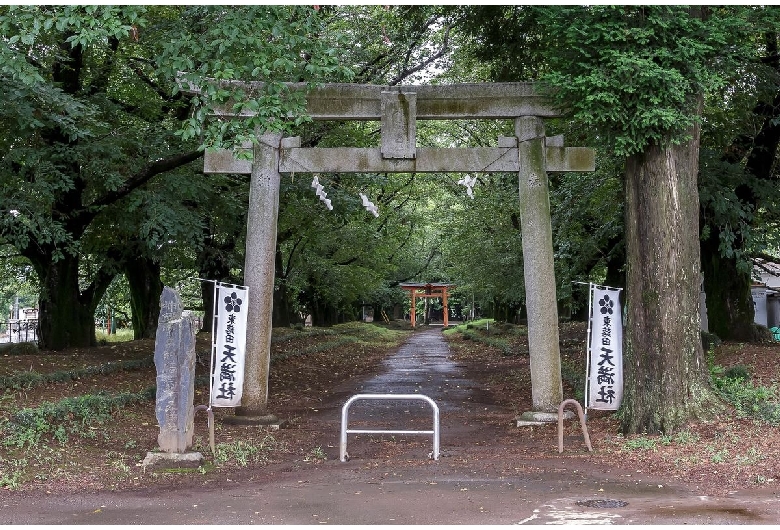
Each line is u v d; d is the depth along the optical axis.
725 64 10.76
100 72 16.94
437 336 47.47
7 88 11.77
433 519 6.28
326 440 11.56
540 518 6.23
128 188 15.54
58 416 10.63
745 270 16.11
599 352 11.22
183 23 13.12
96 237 18.47
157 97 17.52
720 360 14.71
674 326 10.43
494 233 25.56
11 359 15.29
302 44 9.60
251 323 12.62
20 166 14.41
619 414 11.21
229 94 9.30
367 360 27.17
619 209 17.45
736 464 8.22
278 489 7.84
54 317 17.97
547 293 12.53
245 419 12.41
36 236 13.95
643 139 10.11
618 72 9.65
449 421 13.44
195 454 9.04
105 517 6.52
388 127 12.48
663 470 8.38
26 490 7.67
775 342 17.44
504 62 15.94
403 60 20.89
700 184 15.05
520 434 11.68
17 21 8.53
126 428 11.27
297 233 24.16
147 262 22.19
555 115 12.52
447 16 16.44
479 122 27.59
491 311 55.44
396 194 36.38
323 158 12.63
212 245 22.12
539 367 12.52
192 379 9.35
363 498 7.23
